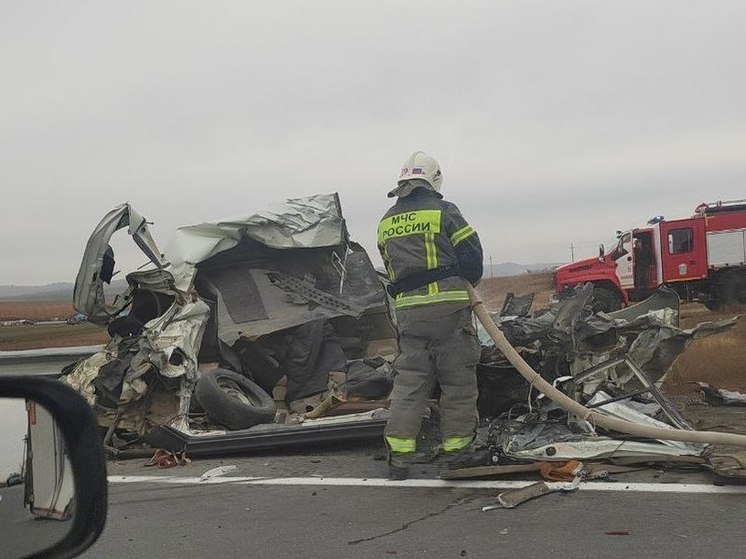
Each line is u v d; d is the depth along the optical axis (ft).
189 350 20.38
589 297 20.10
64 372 22.45
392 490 14.87
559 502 13.35
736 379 26.30
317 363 23.71
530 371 16.15
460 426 15.75
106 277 23.30
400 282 15.90
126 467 18.43
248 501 14.61
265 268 25.61
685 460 14.99
